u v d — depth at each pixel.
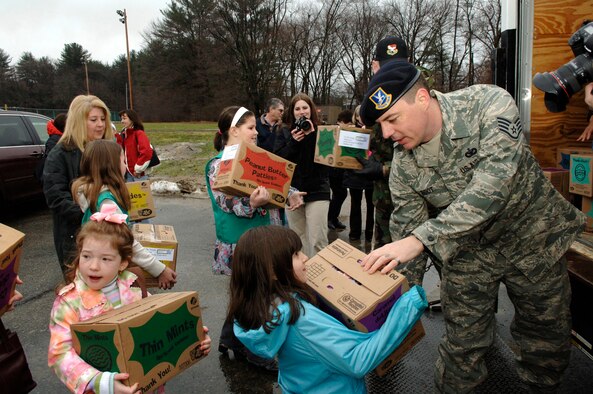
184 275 4.62
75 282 1.82
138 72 54.53
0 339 2.02
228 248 2.72
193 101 49.16
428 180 1.91
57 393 2.69
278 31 37.22
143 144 6.18
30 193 7.20
